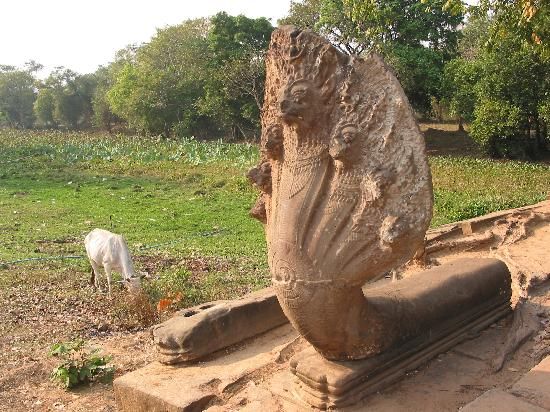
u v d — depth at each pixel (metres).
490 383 3.20
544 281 4.73
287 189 2.83
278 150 2.97
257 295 4.45
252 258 10.23
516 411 2.20
